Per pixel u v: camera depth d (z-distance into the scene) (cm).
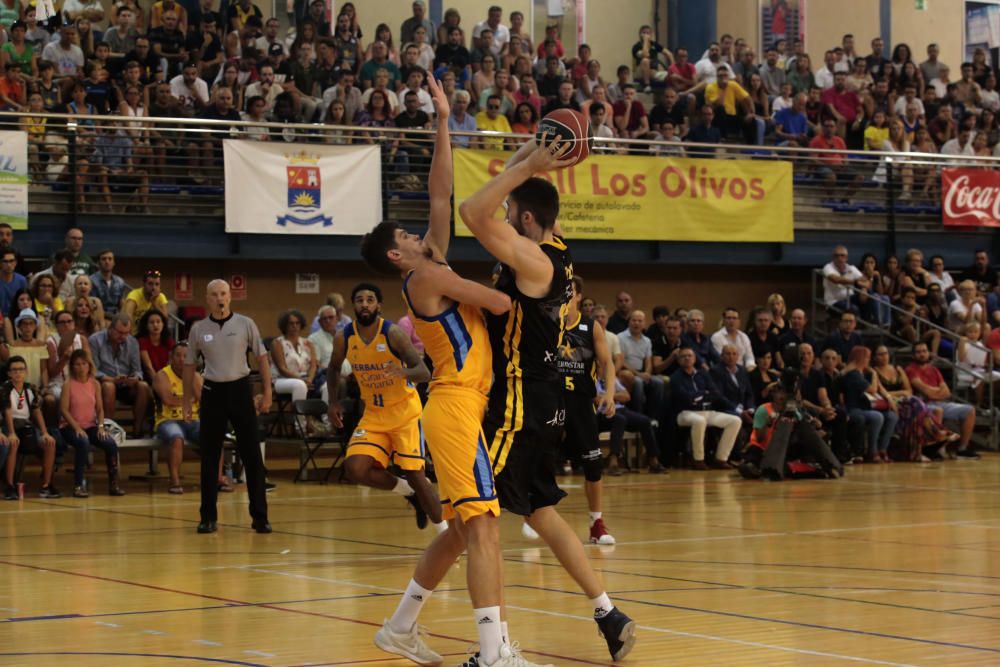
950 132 2323
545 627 593
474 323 512
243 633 580
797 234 2025
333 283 1873
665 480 1530
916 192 2130
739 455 1703
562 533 524
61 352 1398
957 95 2466
